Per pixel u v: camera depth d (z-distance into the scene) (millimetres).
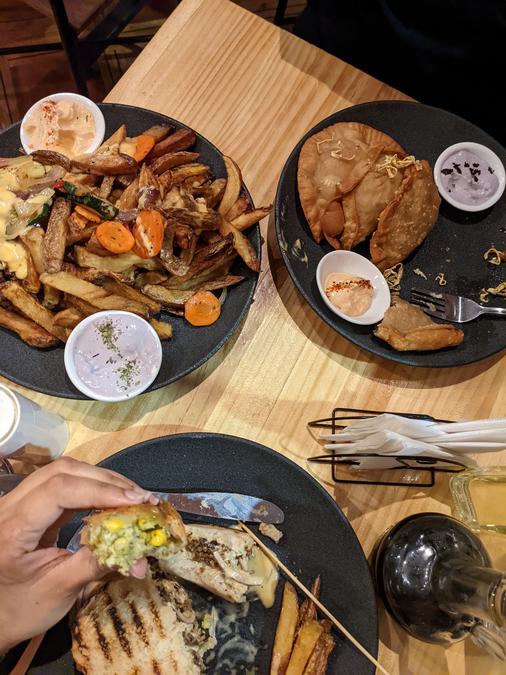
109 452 478
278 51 601
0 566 324
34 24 929
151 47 590
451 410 514
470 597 376
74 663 396
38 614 339
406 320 499
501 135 667
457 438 377
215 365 503
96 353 452
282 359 512
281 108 586
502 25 545
